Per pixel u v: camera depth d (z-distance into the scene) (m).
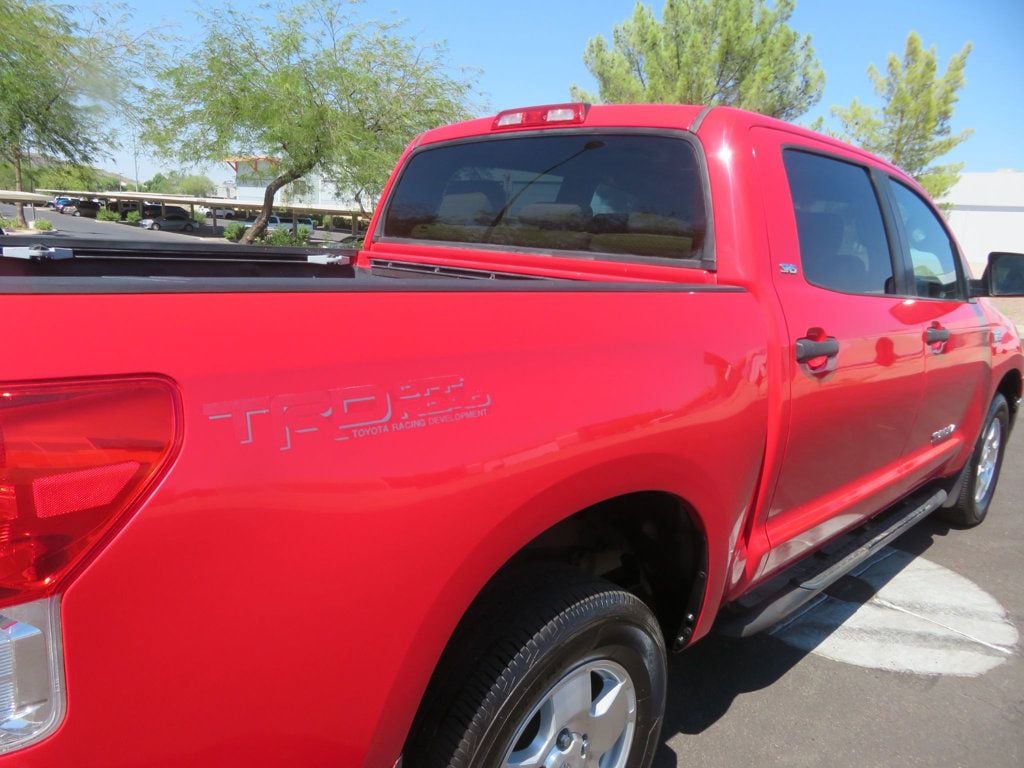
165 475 1.09
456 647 1.66
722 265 2.36
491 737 1.60
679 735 2.72
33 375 1.00
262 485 1.17
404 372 1.36
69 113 21.39
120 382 1.06
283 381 1.21
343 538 1.27
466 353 1.47
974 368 3.77
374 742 1.41
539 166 3.02
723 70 20.73
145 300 1.11
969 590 3.91
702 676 3.08
